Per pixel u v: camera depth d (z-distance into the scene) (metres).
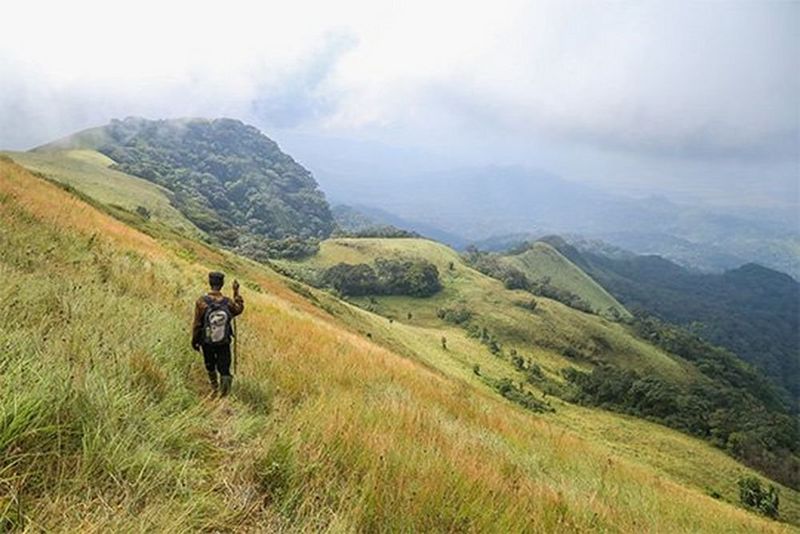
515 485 6.67
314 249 181.75
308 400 6.86
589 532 5.94
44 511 2.82
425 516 4.44
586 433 75.50
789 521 62.25
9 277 6.55
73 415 3.72
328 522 3.87
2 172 21.34
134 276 12.08
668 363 152.38
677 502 13.05
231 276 39.72
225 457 4.50
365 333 67.06
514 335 138.88
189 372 6.94
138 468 3.54
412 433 7.29
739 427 99.75
